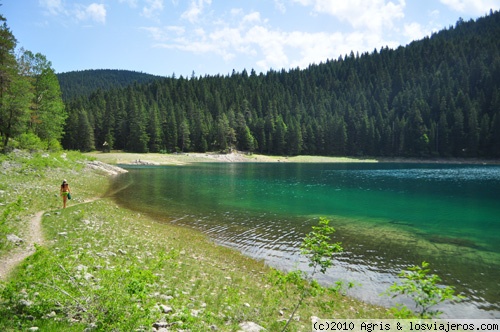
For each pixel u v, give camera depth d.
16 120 41.84
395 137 133.75
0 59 39.12
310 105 177.00
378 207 31.05
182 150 130.25
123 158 97.88
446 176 64.69
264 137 141.38
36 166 34.72
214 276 12.80
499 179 58.34
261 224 23.86
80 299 6.90
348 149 142.75
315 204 32.28
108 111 126.62
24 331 5.84
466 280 13.98
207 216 26.20
